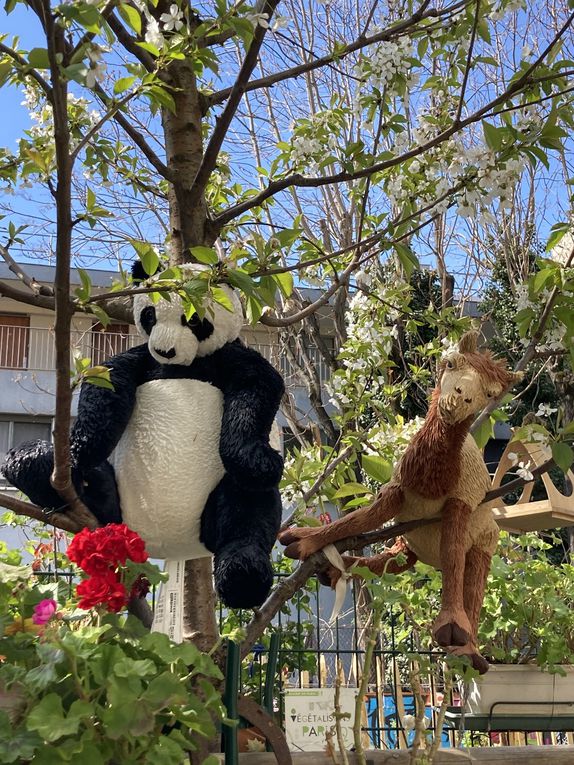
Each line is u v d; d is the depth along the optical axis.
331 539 2.70
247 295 2.06
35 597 1.96
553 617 3.79
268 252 2.59
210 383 2.50
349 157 3.14
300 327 9.12
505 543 4.41
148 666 1.65
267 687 2.75
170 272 2.10
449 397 2.45
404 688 5.00
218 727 2.65
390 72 2.98
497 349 9.45
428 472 2.55
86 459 2.30
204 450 2.40
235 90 2.64
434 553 2.73
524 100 2.91
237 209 3.05
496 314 10.10
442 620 2.49
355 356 4.34
